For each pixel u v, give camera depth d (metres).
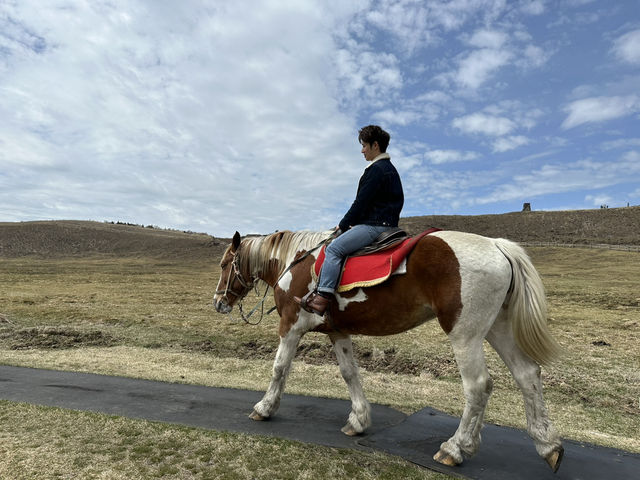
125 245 70.44
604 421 5.13
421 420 4.13
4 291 18.75
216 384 5.36
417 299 3.09
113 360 7.09
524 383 3.10
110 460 2.91
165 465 2.87
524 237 59.25
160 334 10.23
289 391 5.14
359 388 3.78
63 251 66.62
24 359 6.74
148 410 4.09
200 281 26.67
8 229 75.81
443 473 2.98
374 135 3.53
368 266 3.21
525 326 2.93
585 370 6.92
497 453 3.40
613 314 12.43
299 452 3.18
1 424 3.56
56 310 13.30
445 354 8.12
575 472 3.11
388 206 3.46
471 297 2.88
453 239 3.07
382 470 2.97
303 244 3.97
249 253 4.45
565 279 24.11
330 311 3.41
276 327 11.12
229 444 3.26
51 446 3.10
